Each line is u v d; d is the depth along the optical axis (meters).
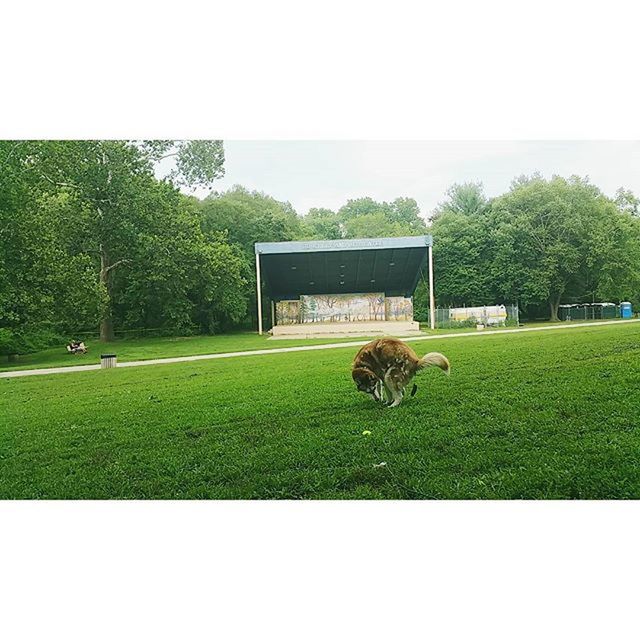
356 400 9.69
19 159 20.30
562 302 18.86
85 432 9.11
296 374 12.70
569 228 17.91
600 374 10.17
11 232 19.58
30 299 19.20
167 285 23.45
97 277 22.66
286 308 31.86
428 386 10.20
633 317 18.11
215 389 11.55
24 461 8.11
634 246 17.09
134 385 12.83
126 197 23.50
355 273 29.59
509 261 19.53
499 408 8.64
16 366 17.50
